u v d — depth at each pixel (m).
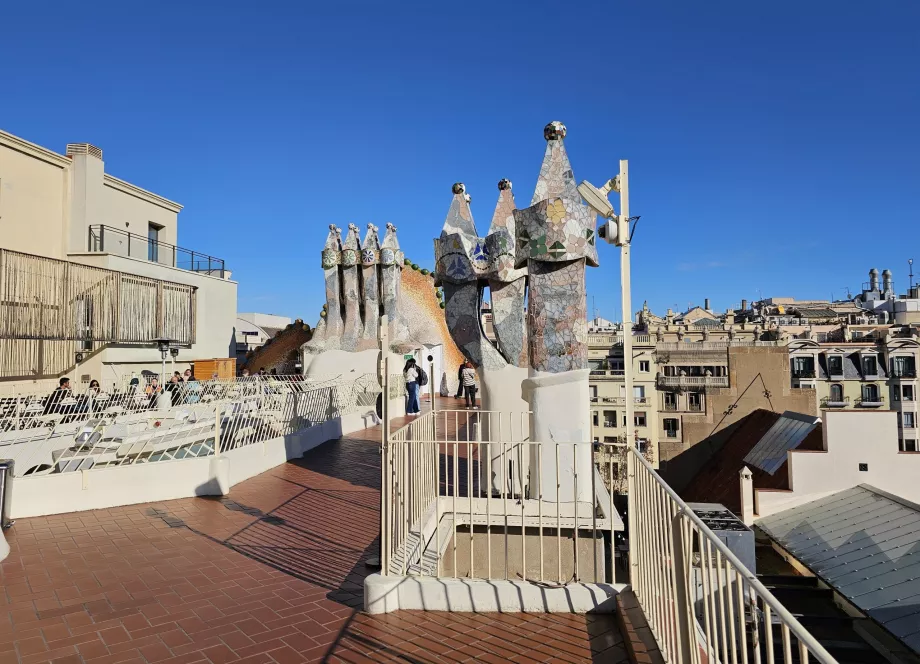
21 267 13.64
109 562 5.84
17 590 5.11
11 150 16.78
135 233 21.34
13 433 8.81
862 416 17.27
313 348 19.22
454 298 8.33
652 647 3.75
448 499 6.93
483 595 4.63
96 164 19.25
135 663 3.87
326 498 8.38
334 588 5.13
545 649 4.01
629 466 4.67
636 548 4.45
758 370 38.91
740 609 2.34
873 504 15.64
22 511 7.43
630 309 4.76
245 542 6.45
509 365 8.11
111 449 8.51
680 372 41.84
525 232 6.96
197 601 4.86
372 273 19.42
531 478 7.00
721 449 37.53
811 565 13.57
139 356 17.89
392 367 19.30
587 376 6.89
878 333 49.81
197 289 21.28
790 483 17.61
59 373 15.88
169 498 8.33
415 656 3.93
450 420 16.19
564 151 6.91
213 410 10.48
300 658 3.91
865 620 11.25
